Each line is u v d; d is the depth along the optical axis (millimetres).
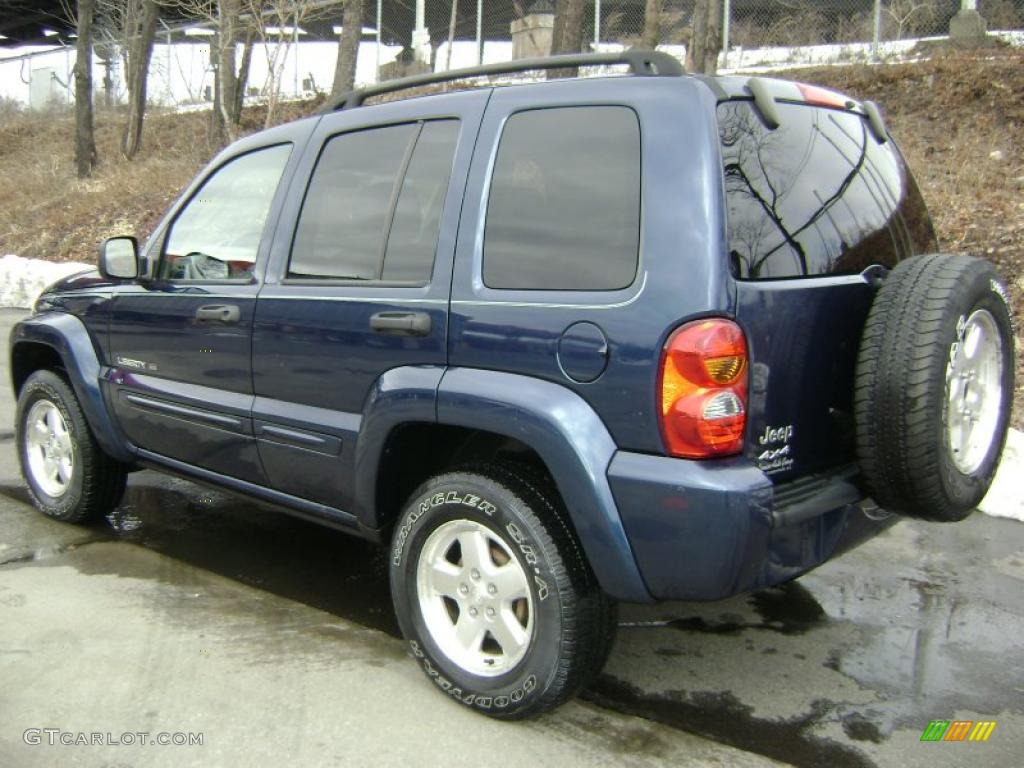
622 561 2838
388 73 18719
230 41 15883
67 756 2951
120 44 23172
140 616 3943
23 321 5082
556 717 3268
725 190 2805
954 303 2922
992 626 4035
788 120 3186
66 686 3357
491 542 3211
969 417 3164
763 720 3285
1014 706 3400
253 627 3881
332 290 3607
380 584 4371
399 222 3496
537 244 3082
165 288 4324
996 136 10234
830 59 13172
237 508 5371
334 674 3504
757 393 2812
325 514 3771
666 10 15172
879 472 2988
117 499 4965
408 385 3258
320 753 3000
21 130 24234
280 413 3777
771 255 2906
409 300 3330
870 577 4555
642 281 2811
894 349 2922
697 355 2695
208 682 3418
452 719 3223
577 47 12250
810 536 3012
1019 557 4777
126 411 4531
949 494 2998
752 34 14031
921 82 11805
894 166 3734
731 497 2666
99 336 4664
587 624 3014
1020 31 12930
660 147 2877
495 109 3312
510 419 2980
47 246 15703
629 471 2791
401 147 3586
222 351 4016
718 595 2754
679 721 3266
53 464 5012
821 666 3686
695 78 2938
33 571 4391
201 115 21531
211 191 4312
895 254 3498
